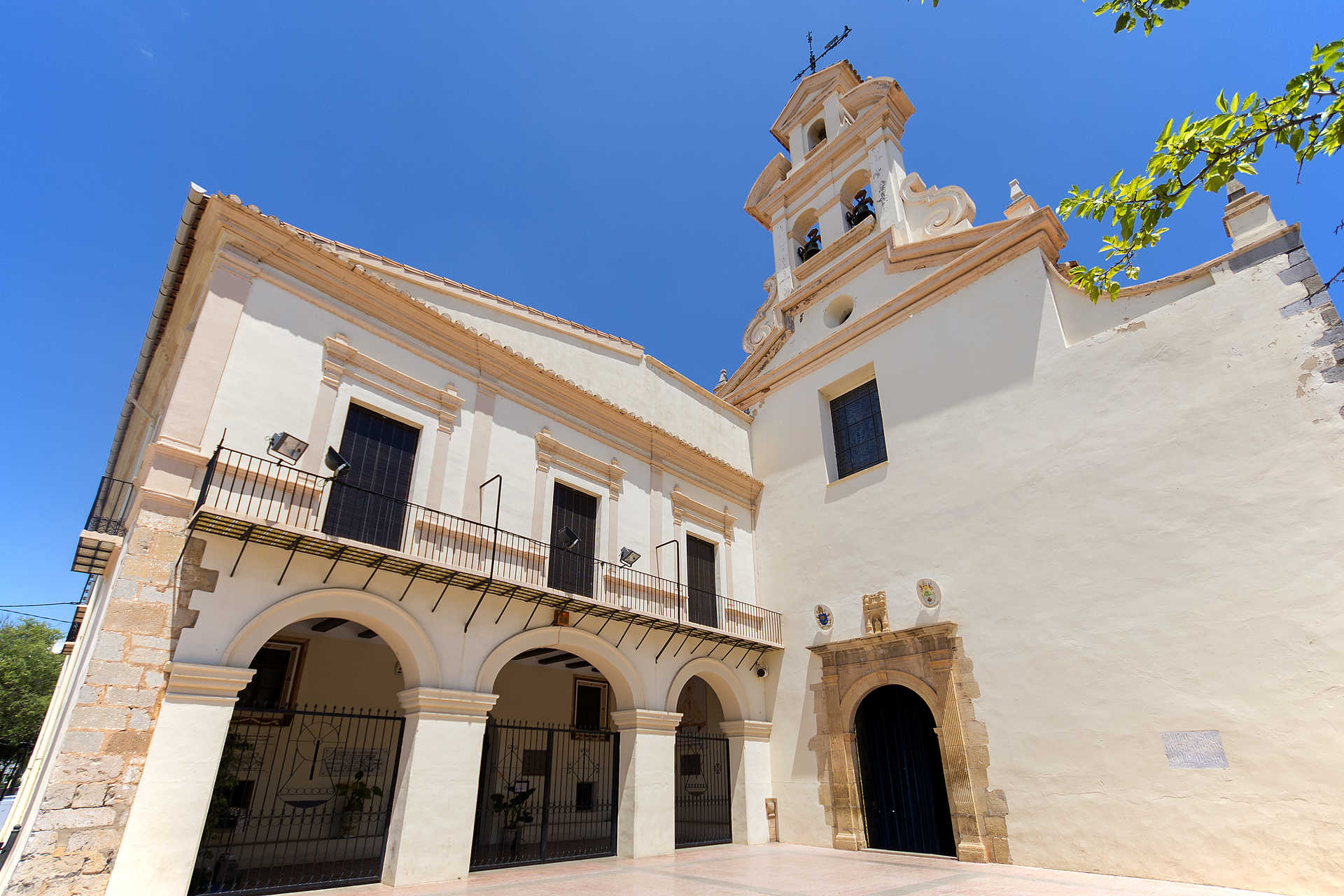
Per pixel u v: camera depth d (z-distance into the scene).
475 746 9.97
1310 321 9.84
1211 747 9.30
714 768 15.55
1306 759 8.55
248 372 9.33
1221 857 8.88
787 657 15.23
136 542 7.88
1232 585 9.62
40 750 11.81
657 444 15.38
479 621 10.65
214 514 7.79
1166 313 11.34
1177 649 9.91
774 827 14.12
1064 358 12.43
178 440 8.42
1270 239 10.54
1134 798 9.77
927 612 13.04
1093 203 5.49
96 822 6.88
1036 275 13.31
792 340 18.58
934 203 16.53
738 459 17.77
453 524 10.90
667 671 13.41
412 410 11.08
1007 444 12.81
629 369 15.77
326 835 12.30
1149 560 10.50
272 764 11.99
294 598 8.78
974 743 11.67
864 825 13.02
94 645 7.35
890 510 14.38
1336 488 9.06
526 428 12.77
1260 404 10.01
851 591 14.53
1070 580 11.28
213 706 7.89
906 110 19.06
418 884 8.81
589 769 16.69
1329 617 8.75
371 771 13.22
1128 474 11.07
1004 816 11.01
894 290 16.20
